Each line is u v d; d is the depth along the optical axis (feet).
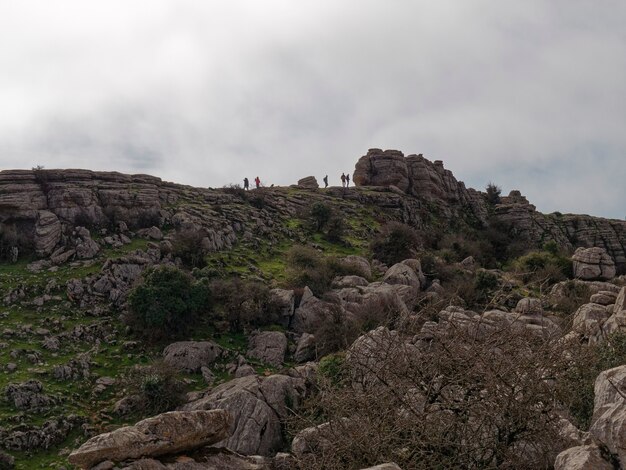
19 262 185.57
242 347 151.94
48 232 190.80
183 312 157.58
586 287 180.65
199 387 133.59
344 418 45.80
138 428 34.58
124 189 216.74
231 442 102.32
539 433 40.83
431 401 44.55
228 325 160.35
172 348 145.48
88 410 124.98
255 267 201.26
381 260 231.09
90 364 140.77
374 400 43.78
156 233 204.23
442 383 44.01
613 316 84.74
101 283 172.14
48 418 119.34
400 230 241.55
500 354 45.11
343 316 153.69
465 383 43.70
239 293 165.48
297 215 273.75
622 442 31.27
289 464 50.85
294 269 194.39
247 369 138.00
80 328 153.48
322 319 156.66
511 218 344.69
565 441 41.83
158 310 153.48
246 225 238.68
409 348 49.06
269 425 105.09
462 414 41.98
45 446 112.27
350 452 41.04
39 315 159.33
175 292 159.33
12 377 130.93
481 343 45.50
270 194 287.28
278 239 237.66
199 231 207.72
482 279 190.70
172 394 125.80
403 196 326.24
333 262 203.51
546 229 341.82
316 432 47.26
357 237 260.21
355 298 168.04
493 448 41.09
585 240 339.16
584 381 51.80
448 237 280.31
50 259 184.44
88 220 201.87
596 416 36.06
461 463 40.42
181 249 196.03
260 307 162.40
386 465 30.73
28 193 198.90
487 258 274.57
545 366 43.04
